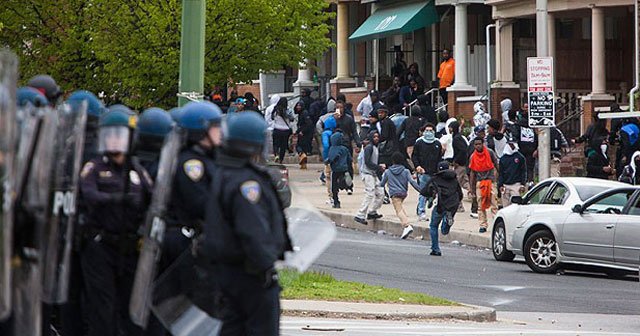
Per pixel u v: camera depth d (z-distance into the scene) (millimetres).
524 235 54781
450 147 76000
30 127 20031
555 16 91750
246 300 21781
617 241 51312
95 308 24844
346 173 75000
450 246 64250
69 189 22016
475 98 94562
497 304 44188
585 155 77500
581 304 44781
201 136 24531
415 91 98938
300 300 40500
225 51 71250
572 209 52875
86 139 25812
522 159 66688
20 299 20281
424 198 69812
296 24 74250
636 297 47062
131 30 69688
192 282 23359
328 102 100188
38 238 20344
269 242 21375
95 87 74625
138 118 25547
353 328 36031
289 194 26203
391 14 107062
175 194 24328
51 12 73812
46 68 74625
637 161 66625
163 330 25406
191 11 37188
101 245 24750
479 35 104875
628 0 84250
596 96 86125
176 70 69250
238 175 21500
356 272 51156
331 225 24750
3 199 18844
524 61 99438
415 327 36969
